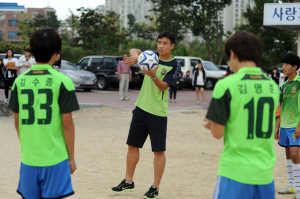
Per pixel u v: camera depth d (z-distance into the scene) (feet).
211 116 8.64
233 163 8.69
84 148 24.57
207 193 16.10
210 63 83.35
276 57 121.49
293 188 16.39
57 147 9.71
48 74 9.73
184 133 31.65
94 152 23.52
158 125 15.30
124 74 52.31
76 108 9.73
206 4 120.78
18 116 9.96
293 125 15.65
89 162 21.04
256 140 8.68
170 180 18.06
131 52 15.37
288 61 15.74
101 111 41.70
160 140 15.29
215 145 27.14
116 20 125.08
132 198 15.25
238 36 8.91
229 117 8.76
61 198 9.72
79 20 117.29
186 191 16.35
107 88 68.80
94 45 129.18
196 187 16.97
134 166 16.07
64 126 9.77
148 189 16.57
